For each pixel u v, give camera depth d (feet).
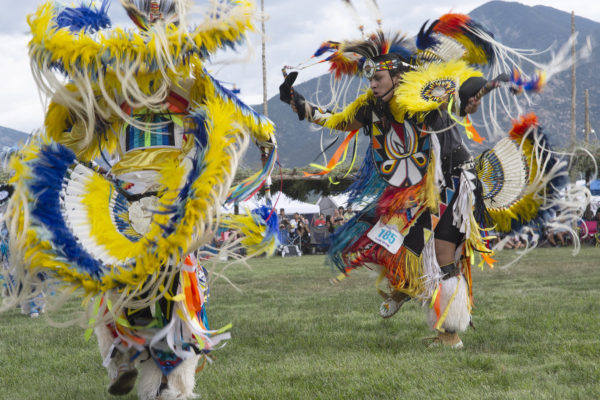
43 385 11.51
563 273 31.60
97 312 8.65
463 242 13.62
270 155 10.09
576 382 10.32
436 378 10.71
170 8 9.87
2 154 9.00
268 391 10.28
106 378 11.94
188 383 9.07
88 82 8.91
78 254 8.55
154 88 9.39
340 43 14.06
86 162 9.39
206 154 8.77
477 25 13.28
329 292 25.95
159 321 8.97
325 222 66.23
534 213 14.25
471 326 14.43
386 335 15.29
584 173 54.34
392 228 13.74
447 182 13.62
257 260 53.93
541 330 15.08
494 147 14.26
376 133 14.17
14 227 8.52
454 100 12.57
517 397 9.32
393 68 13.67
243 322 18.10
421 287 13.43
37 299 8.87
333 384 10.66
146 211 9.18
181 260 8.46
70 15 9.24
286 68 14.42
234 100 9.43
